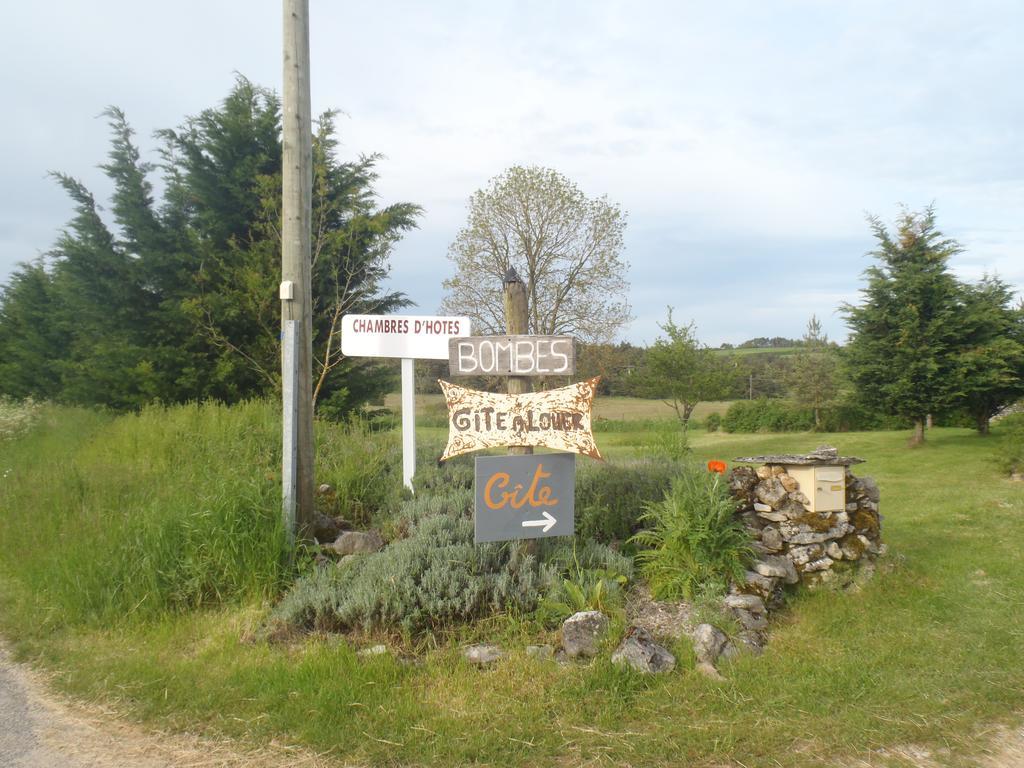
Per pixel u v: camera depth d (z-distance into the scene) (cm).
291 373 581
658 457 862
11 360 2444
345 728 358
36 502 721
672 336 2491
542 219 2631
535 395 504
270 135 1506
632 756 336
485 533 493
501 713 371
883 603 530
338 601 472
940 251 1939
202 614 505
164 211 1466
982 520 877
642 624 464
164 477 759
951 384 1898
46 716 379
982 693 399
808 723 365
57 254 1458
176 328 1387
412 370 720
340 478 701
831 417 3080
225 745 348
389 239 1473
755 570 523
